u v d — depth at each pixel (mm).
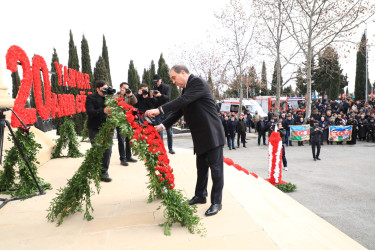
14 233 2555
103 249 2207
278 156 7188
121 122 2547
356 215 5312
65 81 8875
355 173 8680
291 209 3656
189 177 4402
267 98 29188
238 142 14656
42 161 5613
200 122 2766
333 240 2682
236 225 2545
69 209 2918
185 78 2826
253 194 3635
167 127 3031
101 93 4461
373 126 15273
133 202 3295
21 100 5105
